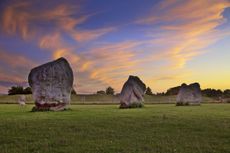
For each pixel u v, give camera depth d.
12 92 97.94
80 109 40.38
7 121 24.31
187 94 59.38
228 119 26.00
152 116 28.27
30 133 19.06
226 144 16.41
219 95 99.94
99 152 14.83
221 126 21.86
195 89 60.06
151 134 18.89
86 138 17.73
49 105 37.38
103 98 92.12
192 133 19.27
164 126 21.80
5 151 14.95
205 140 17.30
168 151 15.05
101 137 18.02
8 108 45.00
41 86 37.59
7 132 19.33
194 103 59.34
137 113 32.28
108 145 16.09
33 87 37.72
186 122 23.72
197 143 16.56
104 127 21.28
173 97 97.25
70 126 21.58
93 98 92.06
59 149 15.30
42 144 16.25
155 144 16.31
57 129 20.41
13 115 30.52
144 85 47.47
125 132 19.52
